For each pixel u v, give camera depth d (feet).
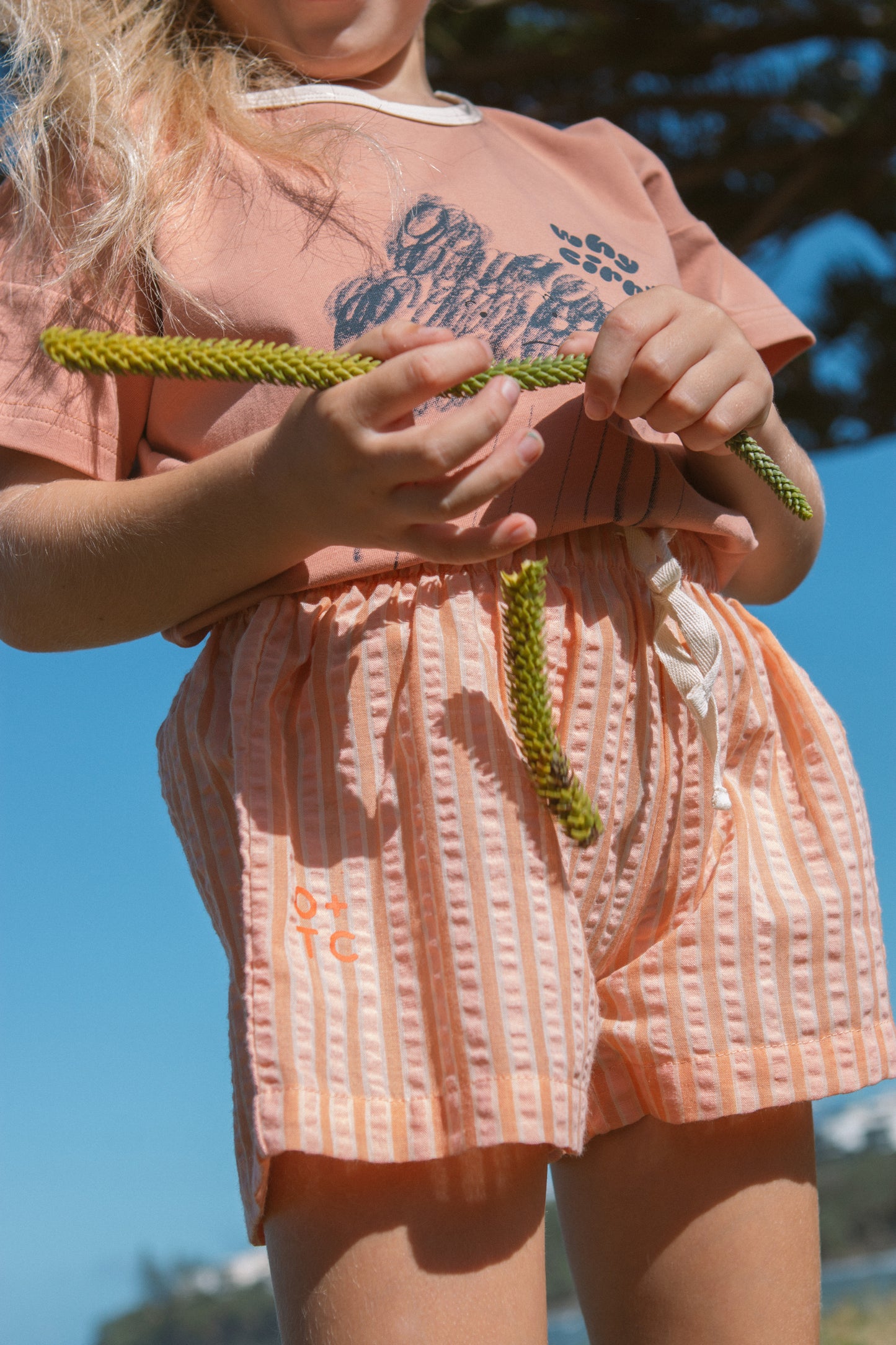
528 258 3.76
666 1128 3.65
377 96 4.03
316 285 3.52
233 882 3.25
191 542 3.15
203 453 3.56
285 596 3.32
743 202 16.05
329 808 3.14
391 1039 3.00
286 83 3.99
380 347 2.74
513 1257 3.02
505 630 2.97
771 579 4.30
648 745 3.40
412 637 3.18
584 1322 3.87
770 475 3.07
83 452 3.51
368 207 3.66
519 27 15.23
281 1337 3.09
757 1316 3.52
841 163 15.38
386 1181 2.99
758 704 3.67
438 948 3.02
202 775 3.37
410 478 2.70
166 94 3.78
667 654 3.42
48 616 3.46
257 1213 3.03
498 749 3.09
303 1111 2.85
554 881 3.06
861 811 3.75
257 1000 2.92
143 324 3.66
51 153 3.71
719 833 3.54
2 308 3.60
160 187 3.61
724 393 3.03
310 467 2.81
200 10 4.23
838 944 3.54
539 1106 2.90
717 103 15.35
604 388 2.94
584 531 3.47
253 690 3.20
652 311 3.00
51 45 3.78
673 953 3.44
